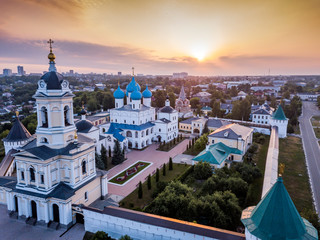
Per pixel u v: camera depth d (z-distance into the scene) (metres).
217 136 83.00
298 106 183.12
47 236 41.72
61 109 45.91
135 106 100.44
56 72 46.50
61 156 45.22
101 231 38.53
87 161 48.81
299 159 82.94
